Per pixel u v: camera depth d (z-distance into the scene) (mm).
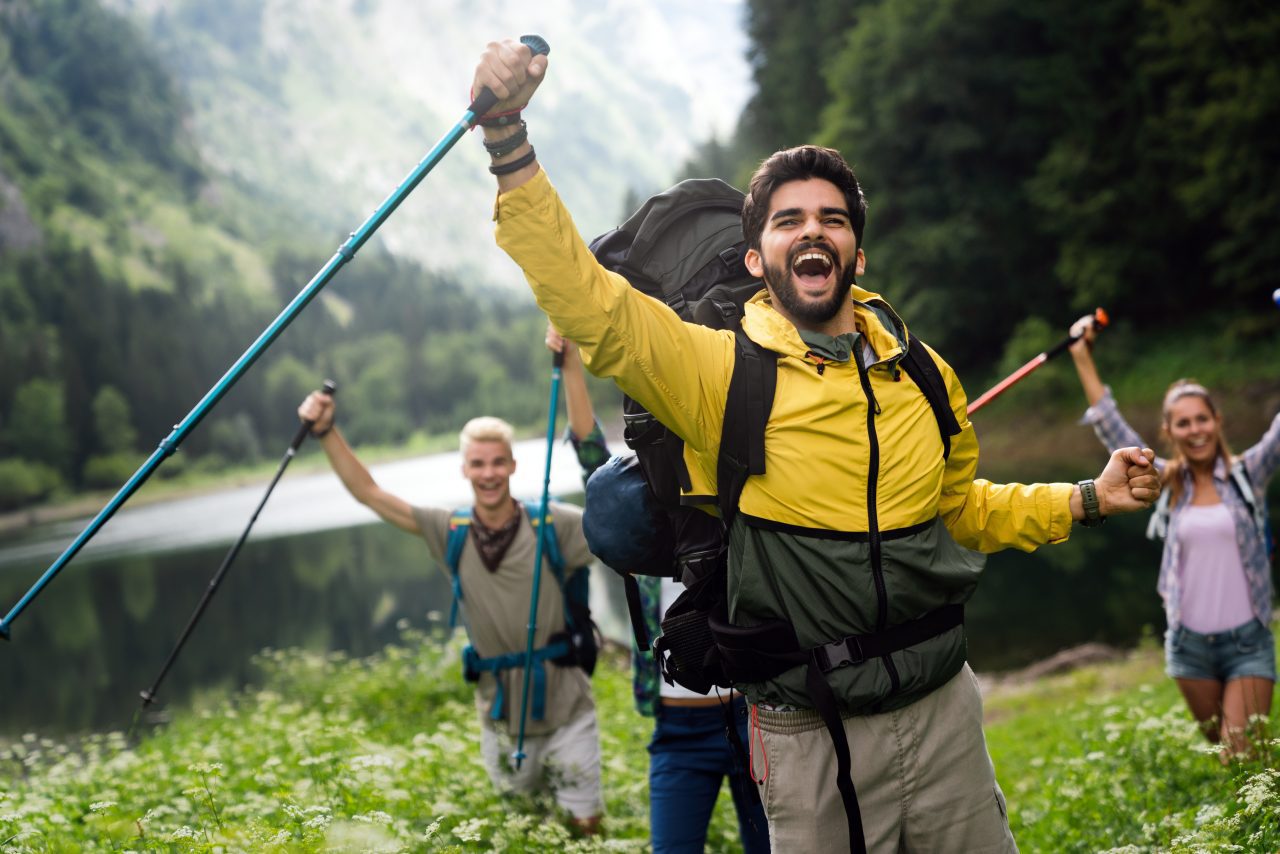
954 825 2717
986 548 2977
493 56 2475
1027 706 9664
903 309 38844
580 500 29109
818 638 2631
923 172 38594
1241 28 30188
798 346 2662
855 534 2607
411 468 98688
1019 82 36688
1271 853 3188
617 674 10273
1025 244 37625
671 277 3234
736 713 3947
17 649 21781
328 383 5211
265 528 46750
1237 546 5195
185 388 135250
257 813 4098
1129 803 4395
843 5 43406
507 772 4891
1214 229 34000
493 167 2525
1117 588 14648
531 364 174625
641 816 5277
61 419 114188
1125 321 34125
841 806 2709
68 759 7020
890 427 2664
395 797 4172
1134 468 2824
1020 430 33438
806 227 2668
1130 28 34531
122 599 28500
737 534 2676
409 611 19906
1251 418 28266
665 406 2621
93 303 143250
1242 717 5113
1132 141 34688
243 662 16750
